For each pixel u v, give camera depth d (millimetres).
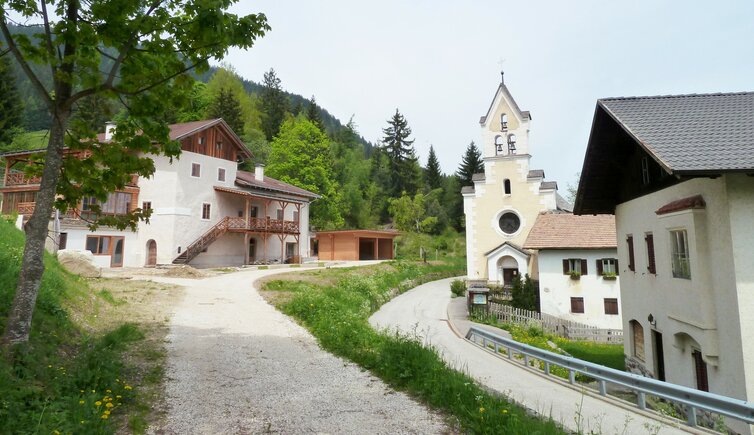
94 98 8094
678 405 10086
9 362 6039
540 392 9406
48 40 6770
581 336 21469
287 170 52344
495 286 30594
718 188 8531
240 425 6051
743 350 7844
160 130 8141
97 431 5133
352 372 8938
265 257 36812
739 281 7992
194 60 7625
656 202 11328
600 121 12383
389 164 81062
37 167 8367
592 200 14836
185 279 23844
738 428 8055
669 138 9195
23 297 6684
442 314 24375
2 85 42938
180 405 6672
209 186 34094
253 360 9469
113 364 7480
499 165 34594
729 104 10828
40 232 6891
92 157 8211
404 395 7578
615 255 23344
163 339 10648
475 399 6906
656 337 11891
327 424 6191
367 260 46781
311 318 13969
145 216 8891
